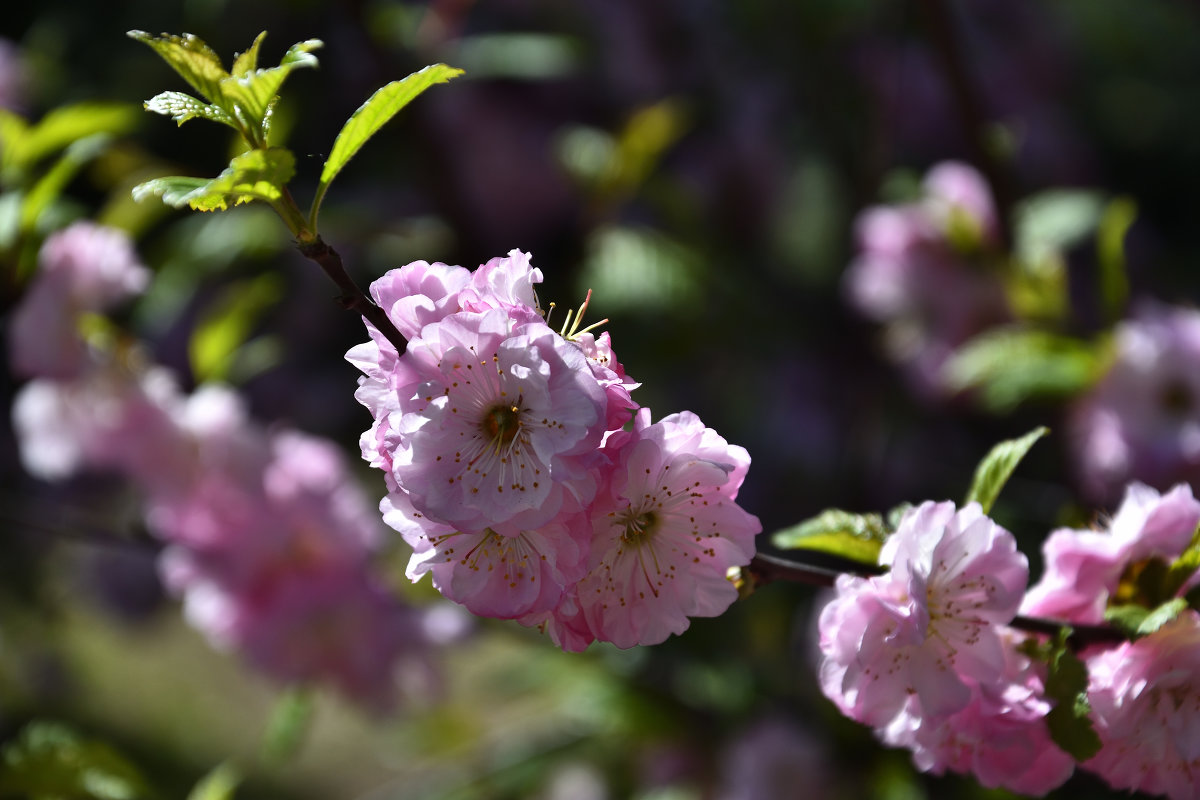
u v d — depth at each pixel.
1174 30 1.45
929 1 0.87
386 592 0.86
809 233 1.26
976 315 0.91
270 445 0.85
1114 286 0.78
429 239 1.00
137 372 0.81
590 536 0.48
